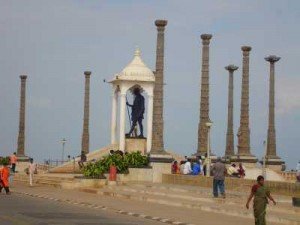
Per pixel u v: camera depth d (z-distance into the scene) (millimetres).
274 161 69188
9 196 45906
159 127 56906
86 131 88938
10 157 77375
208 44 66375
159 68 57531
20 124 91375
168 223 29422
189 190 45219
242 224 29125
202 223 29375
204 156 61281
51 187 57000
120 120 68562
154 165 56062
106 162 56031
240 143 70812
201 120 65562
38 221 28344
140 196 43469
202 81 66062
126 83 68500
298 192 38906
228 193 42031
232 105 77438
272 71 71062
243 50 72125
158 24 57594
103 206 37938
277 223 30047
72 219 29734
